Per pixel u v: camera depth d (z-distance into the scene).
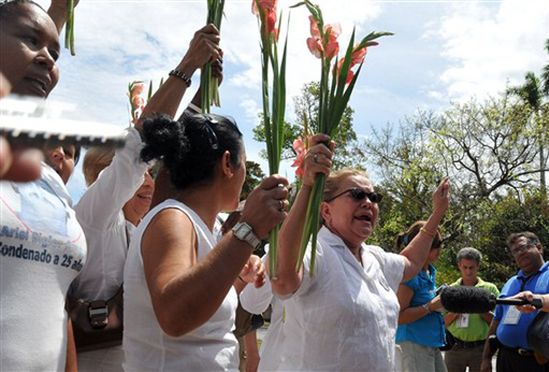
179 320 1.44
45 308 1.52
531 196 24.12
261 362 2.68
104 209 2.09
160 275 1.53
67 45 2.07
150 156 1.80
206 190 1.86
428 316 4.55
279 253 2.23
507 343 4.80
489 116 24.39
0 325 1.40
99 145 0.39
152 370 1.69
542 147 24.27
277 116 2.06
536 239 4.96
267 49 2.08
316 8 2.08
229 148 1.87
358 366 2.39
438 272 20.03
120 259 2.24
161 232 1.65
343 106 2.12
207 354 1.73
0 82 0.39
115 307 2.16
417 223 4.68
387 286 2.81
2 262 1.43
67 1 2.07
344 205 2.70
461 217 23.70
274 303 2.75
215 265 1.46
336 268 2.49
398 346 4.58
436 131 24.64
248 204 1.54
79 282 2.17
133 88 2.80
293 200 2.39
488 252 23.98
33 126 0.37
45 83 1.63
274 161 2.05
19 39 1.56
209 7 2.33
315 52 2.12
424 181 24.36
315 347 2.41
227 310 1.82
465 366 5.79
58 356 1.57
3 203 1.46
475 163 24.41
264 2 2.03
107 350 2.19
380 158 25.06
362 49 2.13
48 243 1.54
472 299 3.50
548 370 4.62
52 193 1.66
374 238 23.89
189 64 2.28
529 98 35.56
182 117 1.91
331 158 2.10
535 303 3.73
